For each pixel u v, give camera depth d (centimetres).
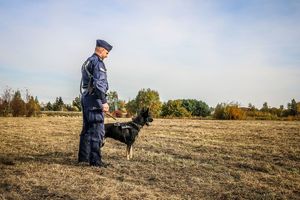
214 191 656
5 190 644
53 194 619
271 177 768
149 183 707
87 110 856
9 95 3891
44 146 1179
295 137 1543
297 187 693
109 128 948
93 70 857
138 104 4800
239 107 4169
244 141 1384
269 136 1584
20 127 1953
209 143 1309
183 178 746
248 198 618
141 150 1107
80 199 594
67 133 1631
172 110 4825
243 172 813
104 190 642
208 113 4997
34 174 754
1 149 1104
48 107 6281
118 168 831
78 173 772
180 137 1512
